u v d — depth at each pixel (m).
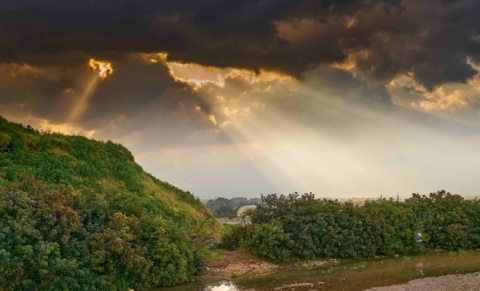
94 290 17.03
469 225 32.62
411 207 33.12
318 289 19.56
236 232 27.69
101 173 28.88
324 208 28.45
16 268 14.81
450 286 19.59
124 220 19.23
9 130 27.75
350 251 27.36
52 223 16.72
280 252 24.70
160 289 19.72
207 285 20.47
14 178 22.80
